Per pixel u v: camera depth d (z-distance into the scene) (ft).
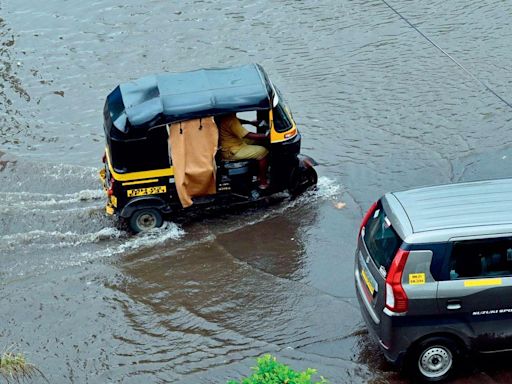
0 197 56.85
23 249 50.57
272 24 87.76
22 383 37.96
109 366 39.17
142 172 50.29
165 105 49.62
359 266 39.14
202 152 50.90
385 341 35.60
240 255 49.14
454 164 58.59
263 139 52.26
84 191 57.41
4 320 43.39
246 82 51.65
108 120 50.65
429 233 34.50
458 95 69.56
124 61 81.25
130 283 46.57
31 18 92.68
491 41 79.61
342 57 78.95
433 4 89.97
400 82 72.90
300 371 37.70
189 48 83.20
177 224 53.01
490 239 34.53
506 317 35.29
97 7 94.68
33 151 64.75
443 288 34.53
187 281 46.52
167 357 39.65
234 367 38.47
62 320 43.21
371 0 92.38
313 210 53.83
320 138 64.03
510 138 62.03
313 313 42.75
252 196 53.83
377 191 55.72
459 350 36.04
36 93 75.41
